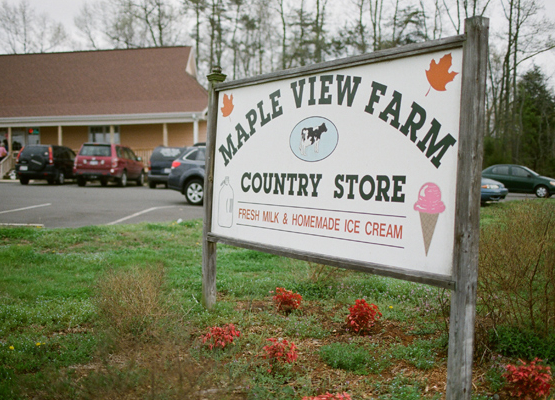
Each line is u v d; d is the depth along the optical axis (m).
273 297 5.28
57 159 21.81
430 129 3.19
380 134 3.55
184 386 2.83
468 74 2.91
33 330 4.48
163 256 7.67
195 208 13.61
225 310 5.09
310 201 4.15
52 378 3.04
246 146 4.90
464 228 2.91
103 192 18.09
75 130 29.30
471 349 2.95
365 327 4.60
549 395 3.25
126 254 7.71
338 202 3.89
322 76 4.06
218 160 5.29
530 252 4.06
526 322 4.14
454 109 3.05
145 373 3.03
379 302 5.59
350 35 40.28
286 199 4.41
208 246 5.27
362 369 3.73
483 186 16.03
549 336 3.95
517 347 3.93
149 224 10.05
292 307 5.18
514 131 34.66
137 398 2.88
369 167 3.63
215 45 46.66
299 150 4.28
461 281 2.92
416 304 5.58
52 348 4.07
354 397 3.32
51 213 11.91
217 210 5.26
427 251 3.18
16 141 29.73
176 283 6.05
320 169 4.06
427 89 3.22
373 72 3.62
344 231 3.82
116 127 28.81
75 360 3.79
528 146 36.25
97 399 2.81
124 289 4.40
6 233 8.61
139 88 29.05
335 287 6.09
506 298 4.24
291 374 3.64
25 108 28.19
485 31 2.88
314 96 4.14
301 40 42.62
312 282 6.19
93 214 11.99
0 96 29.11
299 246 4.25
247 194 4.86
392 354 4.04
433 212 3.15
